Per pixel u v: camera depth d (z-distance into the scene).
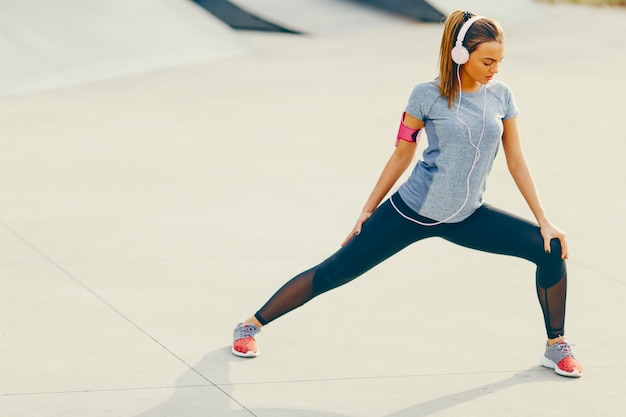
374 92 15.36
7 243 8.21
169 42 17.55
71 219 8.90
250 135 12.41
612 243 8.66
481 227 5.76
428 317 6.87
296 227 8.87
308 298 6.01
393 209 5.73
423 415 5.44
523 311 7.00
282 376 5.89
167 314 6.81
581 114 14.05
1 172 10.37
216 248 8.24
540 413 5.49
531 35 21.62
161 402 5.51
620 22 23.70
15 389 5.60
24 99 14.12
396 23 22.88
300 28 21.23
